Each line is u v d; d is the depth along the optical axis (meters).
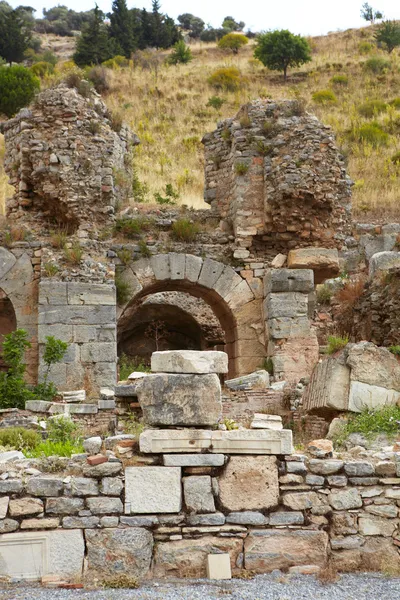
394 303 20.50
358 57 64.81
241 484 8.78
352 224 30.11
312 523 8.80
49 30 94.12
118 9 78.38
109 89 55.88
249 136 22.50
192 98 54.94
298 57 62.25
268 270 21.69
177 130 49.75
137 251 21.44
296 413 16.05
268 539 8.67
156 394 8.98
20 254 20.70
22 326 20.41
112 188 22.22
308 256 21.56
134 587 8.09
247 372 21.52
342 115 51.72
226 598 7.59
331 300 25.86
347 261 28.33
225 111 53.22
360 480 8.94
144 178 40.44
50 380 19.25
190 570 8.52
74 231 22.17
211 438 8.83
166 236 22.05
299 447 10.55
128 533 8.46
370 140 46.62
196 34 99.00
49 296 19.69
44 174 22.03
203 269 21.69
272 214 21.94
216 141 24.02
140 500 8.59
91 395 19.41
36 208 22.81
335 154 22.28
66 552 8.36
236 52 72.75
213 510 8.68
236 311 21.73
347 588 7.98
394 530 8.84
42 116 22.38
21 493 8.50
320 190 21.84
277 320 20.75
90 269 20.11
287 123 22.44
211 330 29.14
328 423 14.13
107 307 19.97
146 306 28.95
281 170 21.84
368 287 23.14
